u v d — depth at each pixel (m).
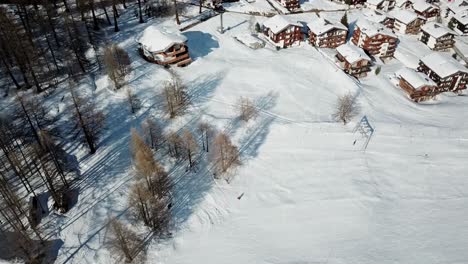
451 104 97.62
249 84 89.31
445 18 148.38
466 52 126.38
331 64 99.88
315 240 56.50
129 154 65.75
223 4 127.56
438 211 63.81
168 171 64.69
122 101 76.88
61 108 71.75
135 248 52.59
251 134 75.12
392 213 62.56
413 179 70.50
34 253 50.41
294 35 108.69
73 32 93.12
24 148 63.28
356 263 52.72
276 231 57.69
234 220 59.31
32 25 92.94
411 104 94.88
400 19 131.25
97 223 55.12
